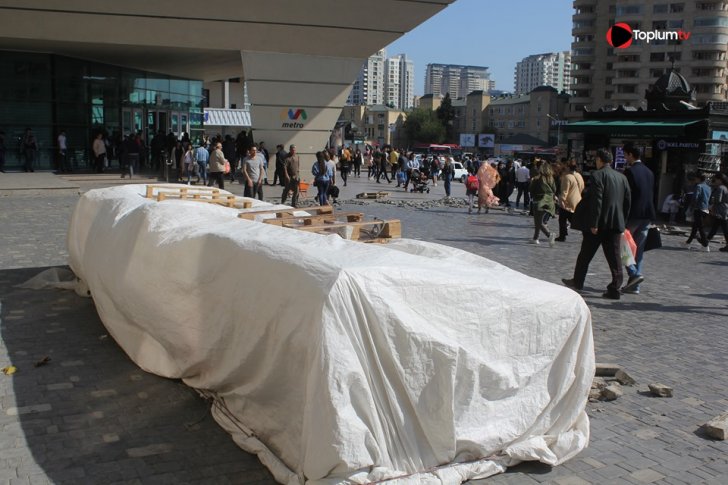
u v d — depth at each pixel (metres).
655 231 9.62
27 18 22.59
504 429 3.83
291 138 28.19
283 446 3.70
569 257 12.07
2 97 26.78
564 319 4.12
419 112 153.62
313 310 3.42
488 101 155.88
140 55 27.89
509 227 16.56
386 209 20.41
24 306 7.18
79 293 7.70
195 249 4.60
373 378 3.44
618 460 4.07
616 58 118.50
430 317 3.67
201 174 24.88
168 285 4.74
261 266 3.96
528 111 144.38
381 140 166.75
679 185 18.25
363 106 172.25
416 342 3.53
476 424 3.75
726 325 7.53
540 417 4.04
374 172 40.12
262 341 3.81
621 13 116.06
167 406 4.61
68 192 20.44
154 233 5.16
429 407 3.57
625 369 5.88
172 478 3.62
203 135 39.97
